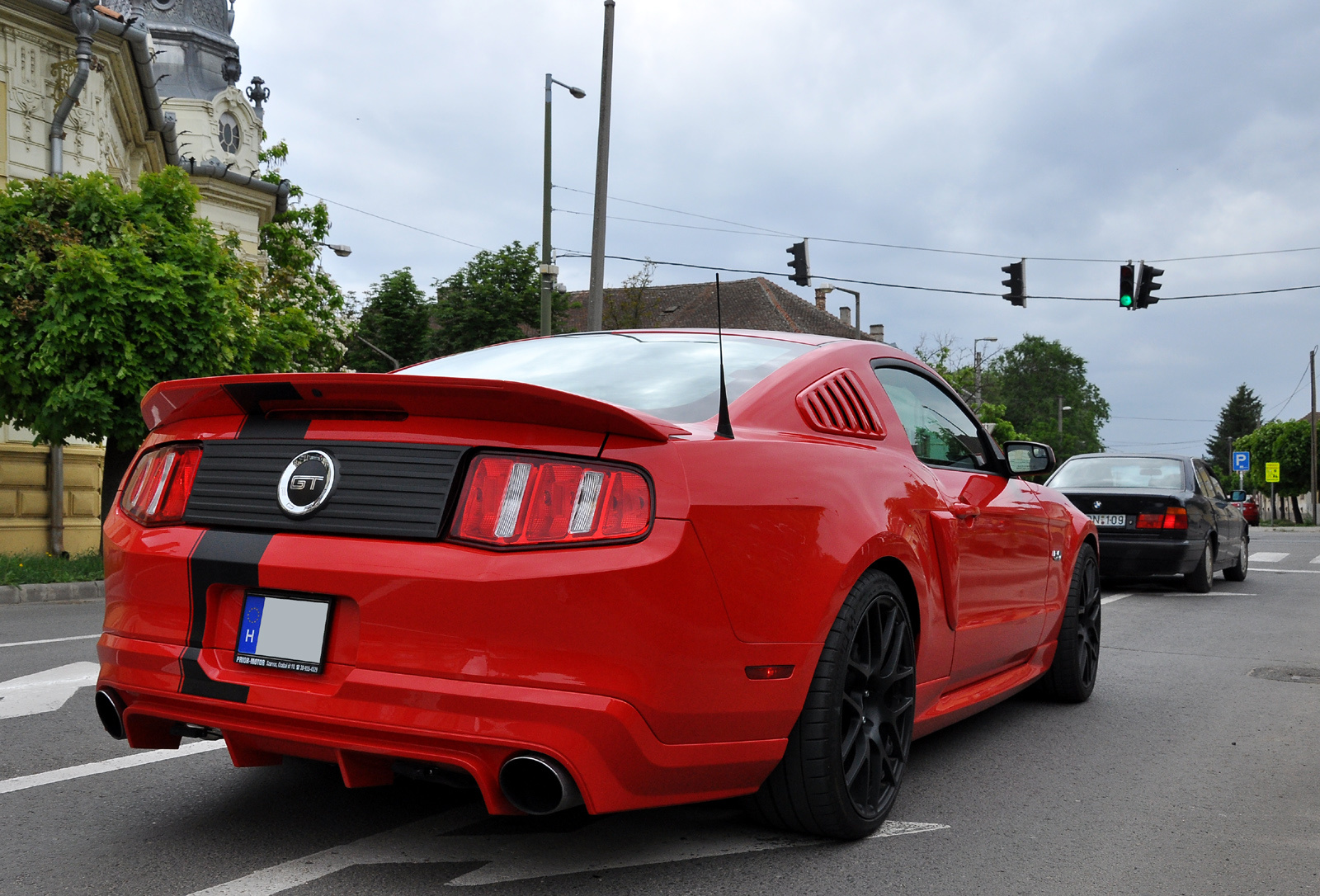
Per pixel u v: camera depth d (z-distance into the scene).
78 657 6.20
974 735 4.58
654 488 2.52
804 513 2.83
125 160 18.72
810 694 2.87
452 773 2.53
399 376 2.59
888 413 3.63
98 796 3.40
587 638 2.41
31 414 11.00
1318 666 6.56
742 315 54.72
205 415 2.96
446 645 2.44
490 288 30.56
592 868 2.82
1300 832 3.30
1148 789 3.78
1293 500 63.28
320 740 2.53
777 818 3.03
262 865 2.80
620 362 3.42
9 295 10.84
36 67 14.46
